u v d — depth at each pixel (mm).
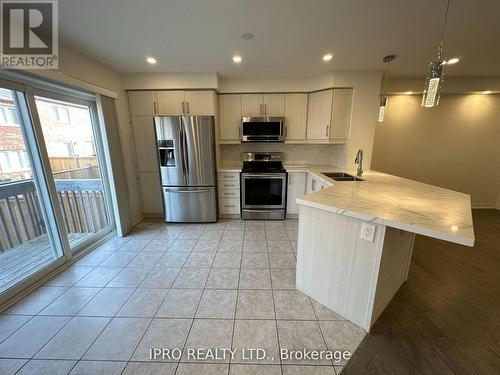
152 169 3621
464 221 1286
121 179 3141
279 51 2480
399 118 4086
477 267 2369
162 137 3301
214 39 2184
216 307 1812
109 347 1465
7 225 2396
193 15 1764
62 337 1541
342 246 1624
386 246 1470
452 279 2162
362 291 1563
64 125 2656
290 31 2031
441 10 1693
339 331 1583
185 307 1813
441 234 1135
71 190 2934
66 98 2459
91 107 2826
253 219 3785
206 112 3395
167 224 3607
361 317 1600
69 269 2354
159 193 3715
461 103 3967
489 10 1682
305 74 3338
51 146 2523
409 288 2025
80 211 3105
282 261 2506
